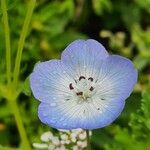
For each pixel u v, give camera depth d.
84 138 0.18
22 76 0.24
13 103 0.17
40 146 0.18
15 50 0.23
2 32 0.22
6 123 0.23
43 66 0.16
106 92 0.15
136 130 0.19
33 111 0.23
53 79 0.16
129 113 0.22
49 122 0.15
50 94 0.15
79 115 0.15
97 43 0.16
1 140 0.23
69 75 0.16
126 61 0.15
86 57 0.16
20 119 0.18
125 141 0.20
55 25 0.25
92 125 0.14
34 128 0.23
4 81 0.21
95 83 0.15
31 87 0.15
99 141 0.22
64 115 0.15
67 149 0.18
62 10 0.25
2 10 0.17
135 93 0.23
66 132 0.18
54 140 0.18
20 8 0.24
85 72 0.16
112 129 0.22
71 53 0.16
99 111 0.15
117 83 0.15
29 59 0.24
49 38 0.25
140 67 0.24
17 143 0.23
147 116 0.19
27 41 0.24
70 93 0.15
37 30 0.24
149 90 0.23
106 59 0.15
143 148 0.20
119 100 0.15
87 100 0.15
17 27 0.24
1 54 0.21
